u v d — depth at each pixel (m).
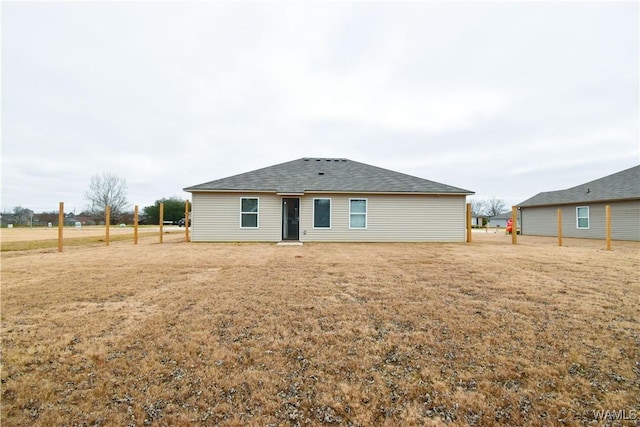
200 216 13.58
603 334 3.15
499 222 52.62
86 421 1.92
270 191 13.45
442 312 3.81
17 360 2.64
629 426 1.88
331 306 4.07
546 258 8.38
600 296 4.50
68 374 2.44
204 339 3.06
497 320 3.54
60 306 4.08
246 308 4.00
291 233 14.64
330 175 15.31
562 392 2.21
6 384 2.30
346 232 13.89
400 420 1.94
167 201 47.06
